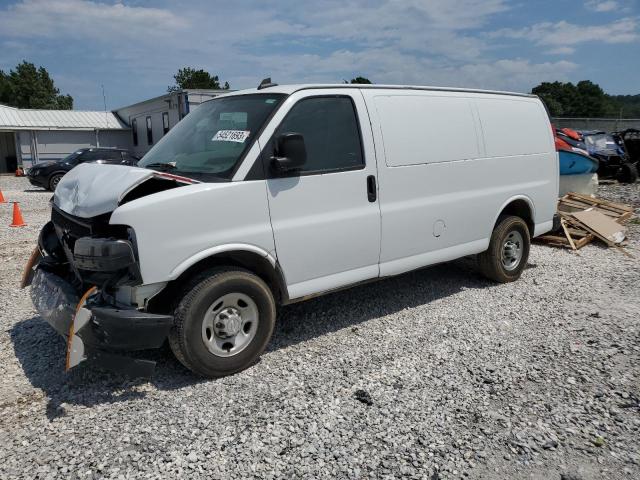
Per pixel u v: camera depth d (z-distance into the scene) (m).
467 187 5.68
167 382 3.96
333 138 4.54
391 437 3.26
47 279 4.21
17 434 3.30
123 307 3.65
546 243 8.80
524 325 5.12
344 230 4.58
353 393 3.80
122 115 34.66
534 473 2.95
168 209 3.63
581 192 11.33
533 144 6.54
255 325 4.14
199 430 3.33
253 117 4.28
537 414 3.52
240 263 4.20
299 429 3.34
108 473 2.92
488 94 6.09
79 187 3.98
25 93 79.38
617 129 30.19
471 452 3.12
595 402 3.67
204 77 71.75
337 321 5.22
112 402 3.68
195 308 3.78
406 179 5.04
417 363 4.29
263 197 4.07
